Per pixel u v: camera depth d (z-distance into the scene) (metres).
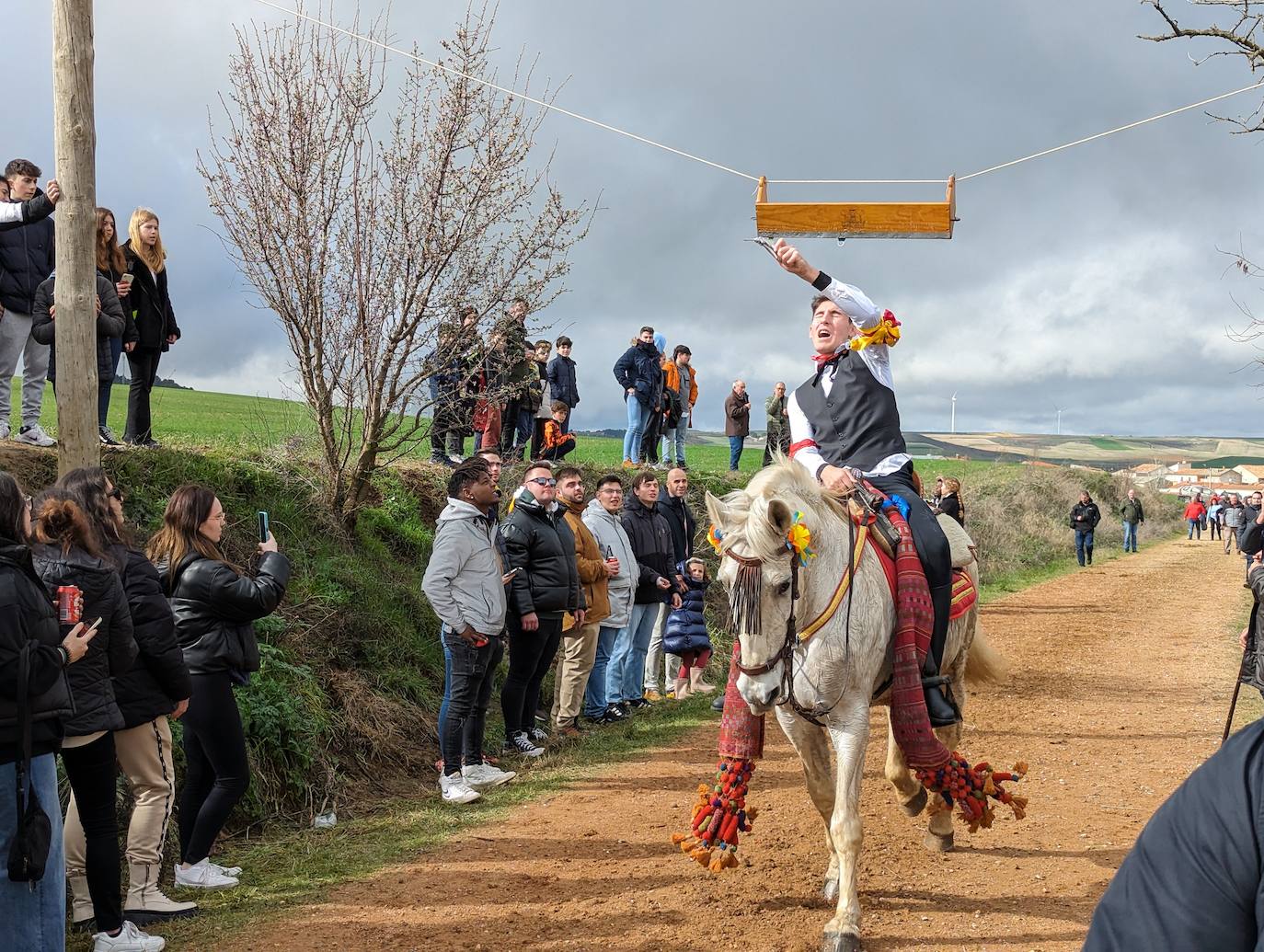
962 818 5.16
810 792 5.03
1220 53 7.06
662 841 6.20
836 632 4.53
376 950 4.69
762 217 5.79
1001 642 13.87
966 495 28.91
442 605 7.12
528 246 9.41
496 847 6.11
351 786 7.22
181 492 5.66
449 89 8.99
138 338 8.76
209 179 8.80
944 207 5.66
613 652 9.85
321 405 9.60
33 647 3.68
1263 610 6.61
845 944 4.39
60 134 5.92
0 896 3.62
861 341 5.15
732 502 4.49
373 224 9.16
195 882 5.48
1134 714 9.68
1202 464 180.50
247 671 5.67
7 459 7.44
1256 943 1.54
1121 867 1.68
